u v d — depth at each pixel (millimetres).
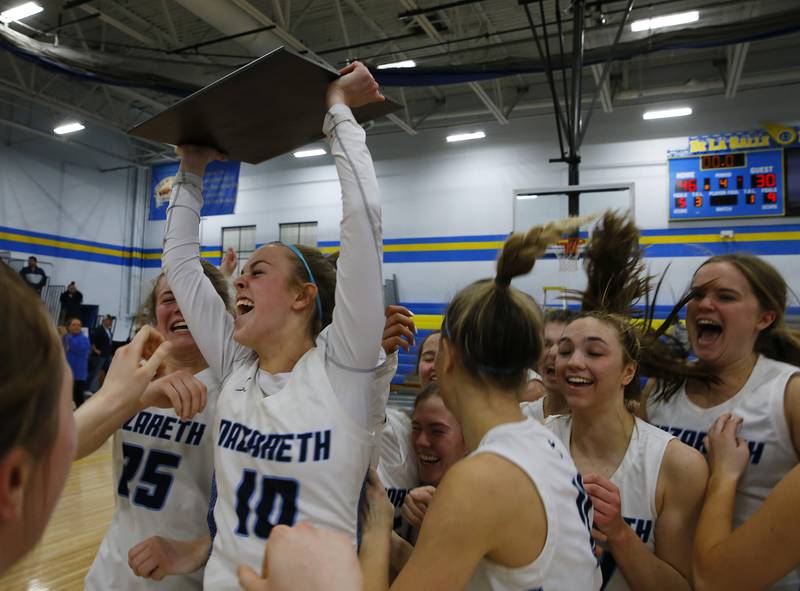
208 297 1267
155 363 885
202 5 5793
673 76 8211
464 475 769
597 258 1562
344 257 979
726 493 1143
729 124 8023
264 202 10961
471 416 880
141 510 1267
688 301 1524
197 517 1271
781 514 943
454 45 7887
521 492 764
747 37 5102
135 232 12016
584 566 816
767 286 1420
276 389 1023
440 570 734
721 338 1429
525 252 872
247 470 936
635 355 1279
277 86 1029
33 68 8766
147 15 7512
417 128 9695
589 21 6812
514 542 757
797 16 4930
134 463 1308
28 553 319
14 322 288
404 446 1501
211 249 11328
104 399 825
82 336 7562
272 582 370
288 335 1098
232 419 1015
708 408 1456
